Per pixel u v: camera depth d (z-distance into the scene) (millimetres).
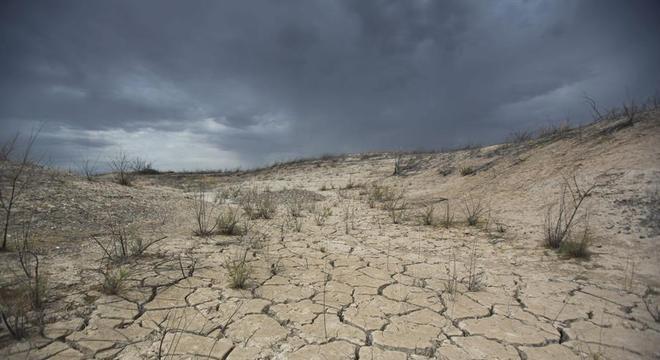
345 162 17219
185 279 3311
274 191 11539
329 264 3975
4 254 3531
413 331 2549
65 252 3770
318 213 7414
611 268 3760
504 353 2312
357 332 2512
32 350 2133
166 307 2756
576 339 2484
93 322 2477
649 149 6047
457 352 2311
